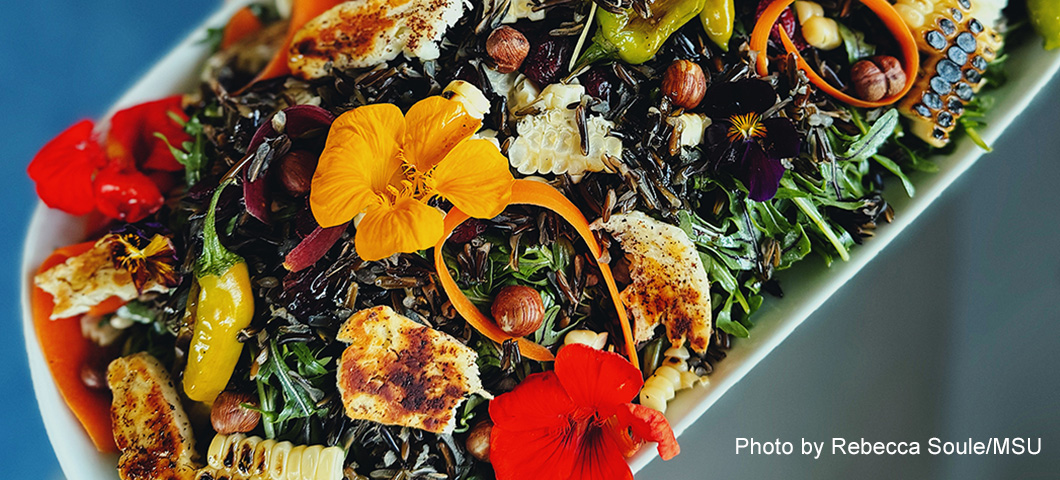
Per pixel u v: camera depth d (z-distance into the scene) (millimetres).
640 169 267
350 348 258
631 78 273
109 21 336
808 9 292
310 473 258
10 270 318
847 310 328
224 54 321
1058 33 298
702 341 272
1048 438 317
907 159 300
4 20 327
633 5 263
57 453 283
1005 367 323
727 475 317
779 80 282
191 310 274
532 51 271
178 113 311
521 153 261
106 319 302
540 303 263
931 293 329
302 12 306
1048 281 329
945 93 293
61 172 302
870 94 287
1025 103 304
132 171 308
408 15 269
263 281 267
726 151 271
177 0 340
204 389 264
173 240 291
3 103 323
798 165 285
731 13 273
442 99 250
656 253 270
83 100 329
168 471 275
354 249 263
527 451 256
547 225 267
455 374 260
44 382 289
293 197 271
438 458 271
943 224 333
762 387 323
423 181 246
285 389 261
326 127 269
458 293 256
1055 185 335
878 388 323
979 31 296
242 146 281
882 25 297
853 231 293
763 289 292
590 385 253
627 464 255
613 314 278
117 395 284
